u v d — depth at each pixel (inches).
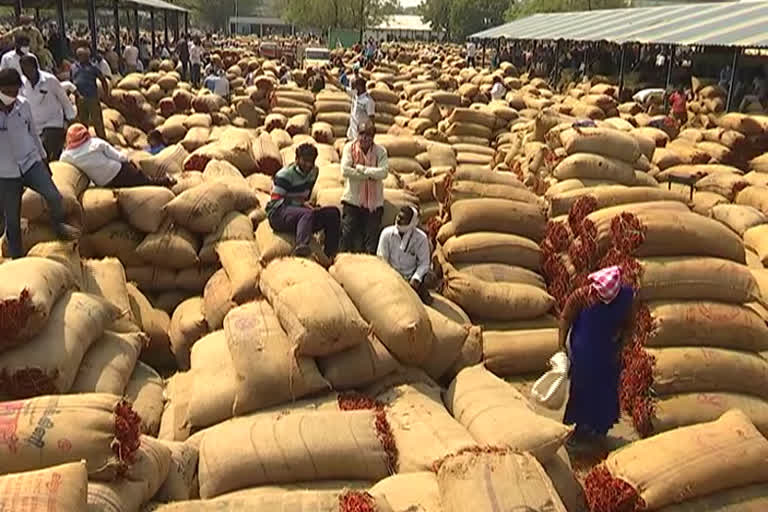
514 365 244.7
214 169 342.6
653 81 1082.7
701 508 162.9
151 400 199.8
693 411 207.3
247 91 781.9
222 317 237.9
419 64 1440.7
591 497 168.4
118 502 138.3
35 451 137.9
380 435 169.0
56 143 360.5
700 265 228.7
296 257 237.9
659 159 466.3
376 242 299.3
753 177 415.5
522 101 732.0
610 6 2807.6
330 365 191.8
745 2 976.3
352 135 461.1
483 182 312.0
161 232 277.9
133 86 684.1
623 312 201.8
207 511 138.7
